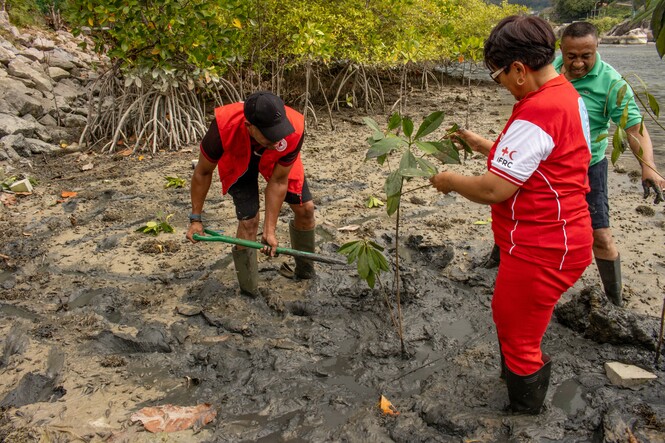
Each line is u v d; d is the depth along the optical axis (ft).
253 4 27.84
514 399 8.77
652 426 8.58
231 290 12.92
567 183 7.47
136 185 20.51
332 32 30.55
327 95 38.09
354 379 10.12
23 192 19.57
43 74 30.53
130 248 15.29
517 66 7.34
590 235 7.88
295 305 12.42
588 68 10.87
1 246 15.39
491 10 49.55
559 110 7.20
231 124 10.41
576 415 8.96
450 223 16.61
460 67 63.41
